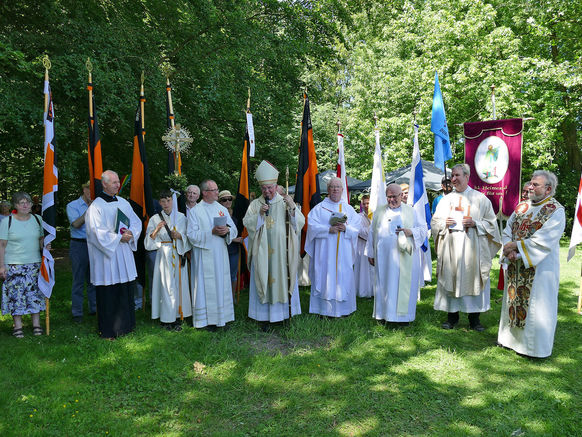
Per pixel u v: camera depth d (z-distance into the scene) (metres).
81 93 8.16
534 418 3.39
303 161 6.30
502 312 4.79
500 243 5.30
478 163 6.95
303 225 5.59
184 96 10.93
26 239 4.91
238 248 6.75
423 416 3.42
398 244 5.38
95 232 4.75
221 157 12.09
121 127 9.72
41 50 8.34
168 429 3.22
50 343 4.73
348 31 16.72
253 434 3.17
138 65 9.24
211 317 5.31
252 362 4.37
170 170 5.83
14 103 7.13
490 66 14.26
